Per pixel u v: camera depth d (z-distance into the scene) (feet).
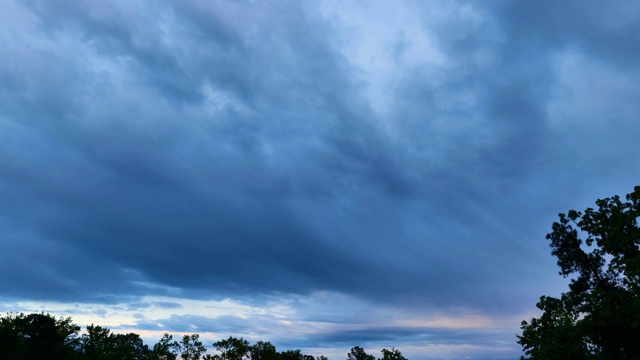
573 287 136.15
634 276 116.47
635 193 127.44
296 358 338.75
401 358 237.04
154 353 297.33
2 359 157.07
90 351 268.82
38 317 241.96
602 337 126.72
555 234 138.31
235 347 298.97
